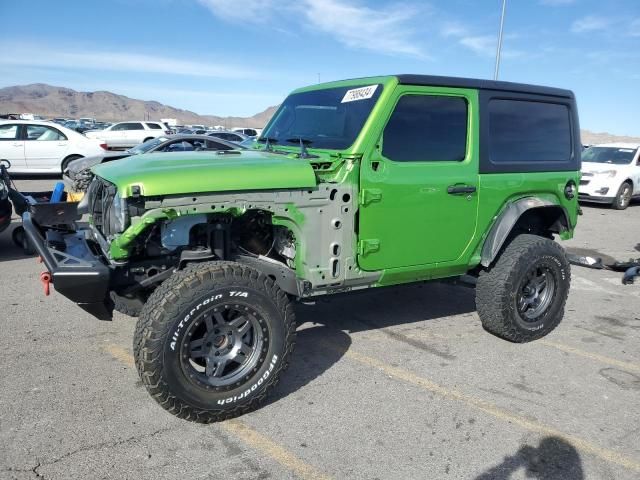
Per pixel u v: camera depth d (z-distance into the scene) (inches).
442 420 134.7
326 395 145.9
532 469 116.4
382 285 160.2
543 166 183.6
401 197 152.5
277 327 131.9
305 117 173.6
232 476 110.8
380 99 148.8
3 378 150.3
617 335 199.3
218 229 140.3
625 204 589.3
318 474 112.3
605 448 125.0
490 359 172.6
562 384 156.7
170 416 132.6
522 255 177.5
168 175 122.7
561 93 189.5
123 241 123.3
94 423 128.3
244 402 130.3
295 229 138.8
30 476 108.0
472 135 166.2
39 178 658.2
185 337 120.1
